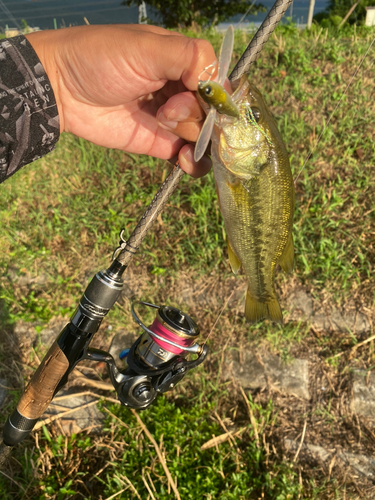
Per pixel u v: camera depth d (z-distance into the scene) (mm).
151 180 949
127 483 587
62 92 394
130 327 754
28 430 386
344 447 622
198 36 1570
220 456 601
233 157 348
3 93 341
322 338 716
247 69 319
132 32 334
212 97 262
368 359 685
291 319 737
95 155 1021
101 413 676
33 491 601
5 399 696
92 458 640
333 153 931
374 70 1119
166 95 430
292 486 572
